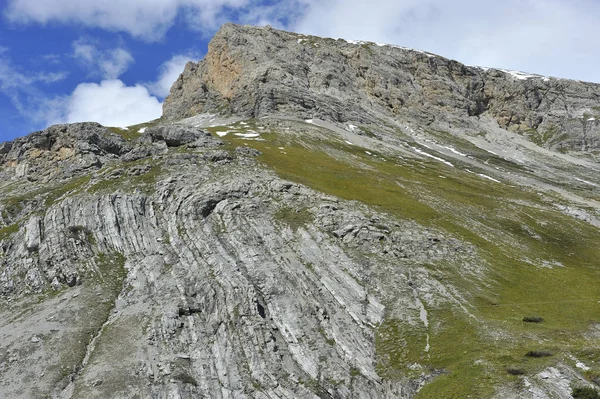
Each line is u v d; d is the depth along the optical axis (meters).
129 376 61.12
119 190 97.19
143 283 77.75
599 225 110.44
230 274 74.12
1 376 61.69
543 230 100.81
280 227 85.19
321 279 74.69
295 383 59.47
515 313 67.19
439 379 55.69
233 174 101.25
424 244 82.50
